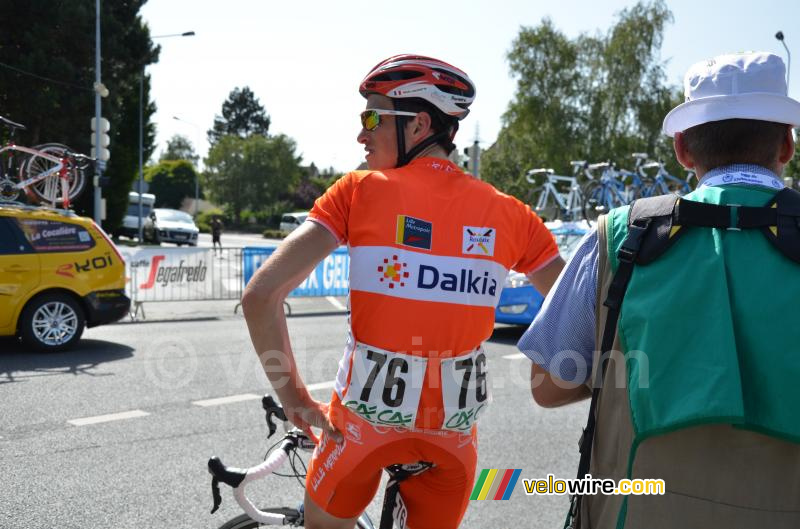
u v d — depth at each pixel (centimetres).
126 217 3941
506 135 4047
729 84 150
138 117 3472
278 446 220
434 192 174
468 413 174
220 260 1362
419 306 168
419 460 182
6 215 819
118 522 367
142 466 446
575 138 3747
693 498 133
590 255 157
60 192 1027
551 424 555
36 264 823
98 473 433
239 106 11625
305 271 168
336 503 184
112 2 2927
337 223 172
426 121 182
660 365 137
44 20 2748
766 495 130
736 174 148
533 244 190
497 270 178
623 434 143
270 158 7306
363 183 172
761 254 137
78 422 538
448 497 188
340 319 1195
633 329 142
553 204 1895
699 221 142
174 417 555
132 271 1248
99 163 1708
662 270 142
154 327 1077
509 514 392
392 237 168
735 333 134
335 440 180
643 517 137
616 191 1827
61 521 366
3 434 507
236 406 591
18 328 827
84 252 858
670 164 3591
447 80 180
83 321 859
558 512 396
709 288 137
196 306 1357
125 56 2931
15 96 2717
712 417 128
